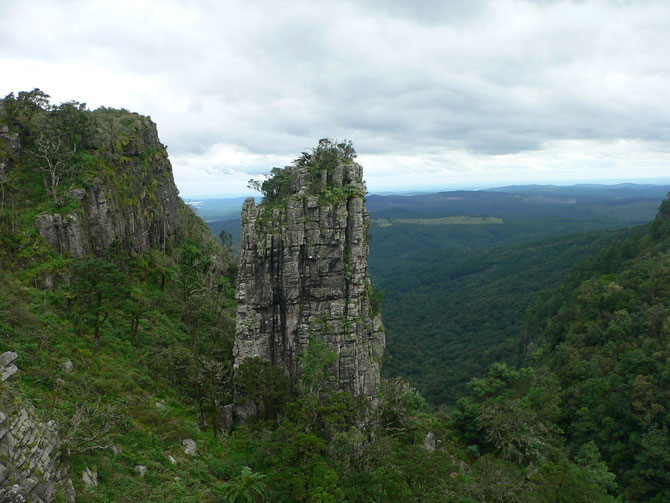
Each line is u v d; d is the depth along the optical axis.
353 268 55.16
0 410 25.69
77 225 68.69
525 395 74.50
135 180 90.19
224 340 66.75
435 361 158.00
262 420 50.91
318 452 41.28
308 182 56.72
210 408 52.03
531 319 144.88
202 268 102.69
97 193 74.62
